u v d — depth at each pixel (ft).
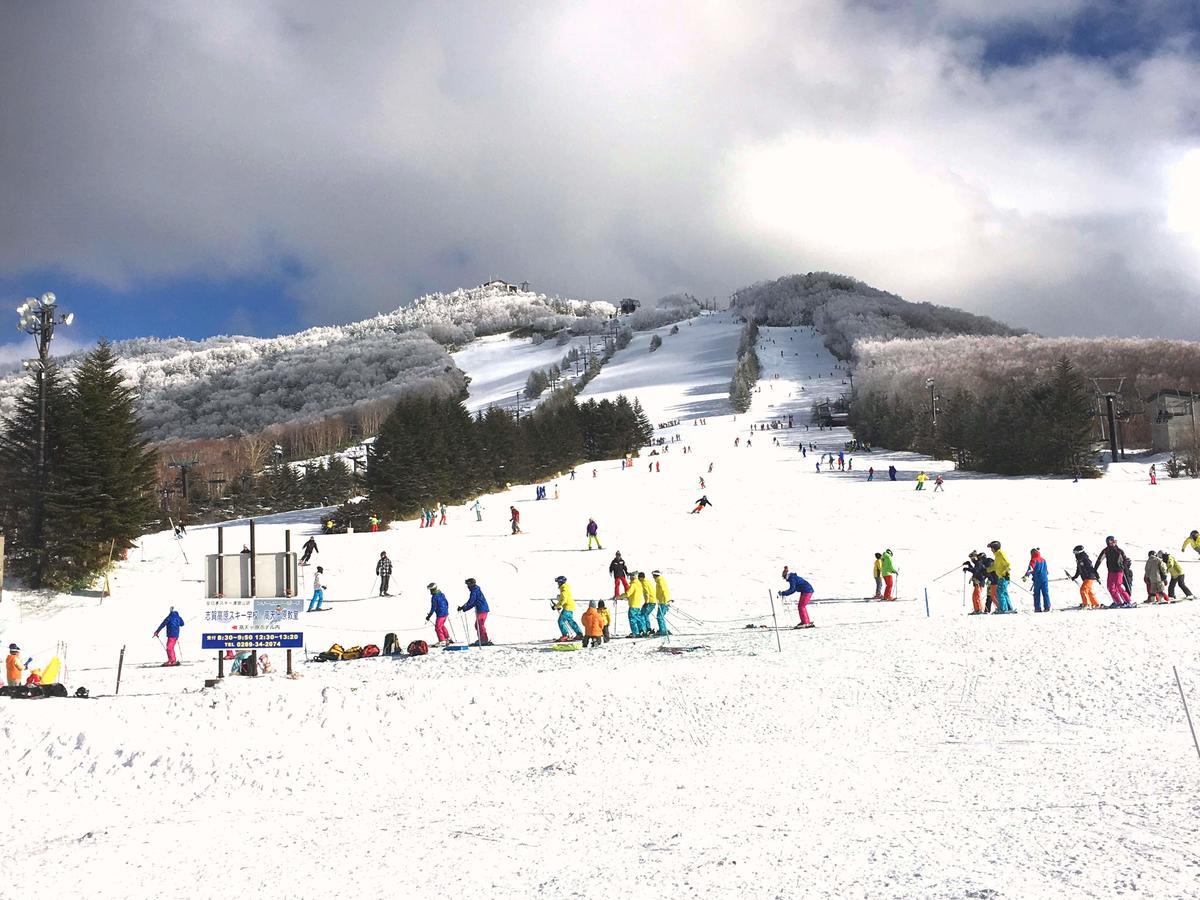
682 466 300.81
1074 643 53.11
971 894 19.74
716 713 44.75
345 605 110.93
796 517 171.83
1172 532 134.82
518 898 21.74
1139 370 456.86
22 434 128.98
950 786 30.27
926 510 171.01
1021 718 40.32
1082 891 19.54
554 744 41.78
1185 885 19.54
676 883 21.98
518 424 323.16
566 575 124.77
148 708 45.80
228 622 60.23
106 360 138.21
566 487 255.29
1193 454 234.79
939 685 46.88
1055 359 499.10
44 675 60.54
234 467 428.15
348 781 37.81
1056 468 239.30
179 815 33.50
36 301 124.36
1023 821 25.40
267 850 27.78
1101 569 109.91
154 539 166.71
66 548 120.98
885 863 22.38
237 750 40.88
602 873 23.16
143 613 111.04
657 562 133.18
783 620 83.92
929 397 408.46
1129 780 29.19
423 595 115.44
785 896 20.57
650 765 37.35
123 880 25.25
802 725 41.93
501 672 59.41
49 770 39.22
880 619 79.46
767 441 404.36
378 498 200.95
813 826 26.37
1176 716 38.45
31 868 26.84
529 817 29.99
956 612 81.41
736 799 30.53
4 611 110.22
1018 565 115.03
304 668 69.10
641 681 50.21
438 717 45.01
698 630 80.43
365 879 24.12
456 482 232.94
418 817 31.12
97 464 127.34
